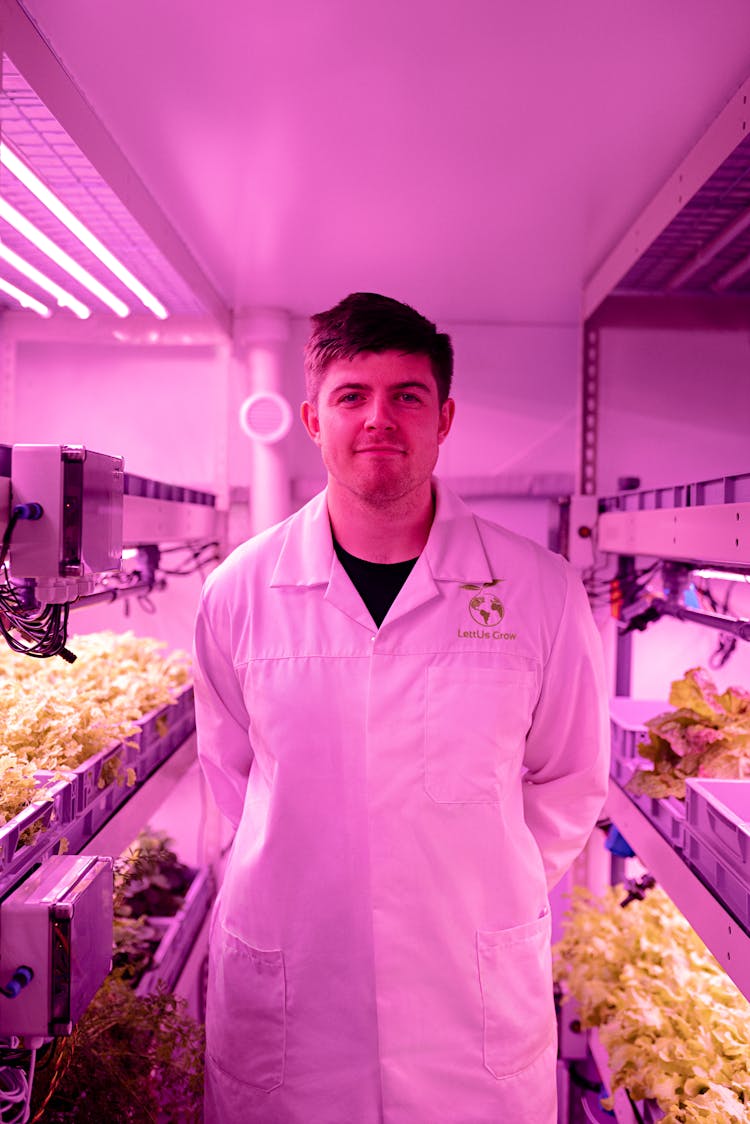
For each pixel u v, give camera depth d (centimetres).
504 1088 127
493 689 131
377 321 123
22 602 123
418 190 201
